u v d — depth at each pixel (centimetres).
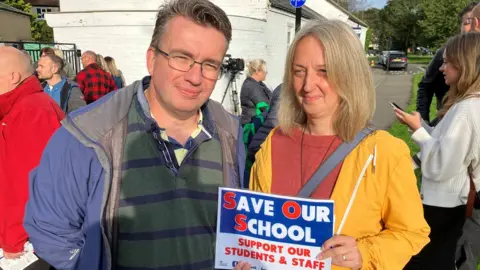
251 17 1054
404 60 3712
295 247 158
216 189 179
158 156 165
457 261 275
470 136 242
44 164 158
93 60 778
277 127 204
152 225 161
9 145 248
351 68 166
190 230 168
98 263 155
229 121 196
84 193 155
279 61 1311
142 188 160
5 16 2012
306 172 179
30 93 269
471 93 247
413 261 282
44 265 249
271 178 187
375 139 168
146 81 182
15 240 242
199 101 167
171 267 163
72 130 154
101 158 153
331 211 153
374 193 165
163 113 174
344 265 153
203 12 161
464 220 265
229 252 166
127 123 166
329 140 179
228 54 970
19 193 243
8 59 262
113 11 1069
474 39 258
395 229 165
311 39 171
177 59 161
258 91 622
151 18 1057
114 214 156
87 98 732
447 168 249
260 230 162
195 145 175
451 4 3828
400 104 1470
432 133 269
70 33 1115
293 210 157
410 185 162
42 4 4028
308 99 174
